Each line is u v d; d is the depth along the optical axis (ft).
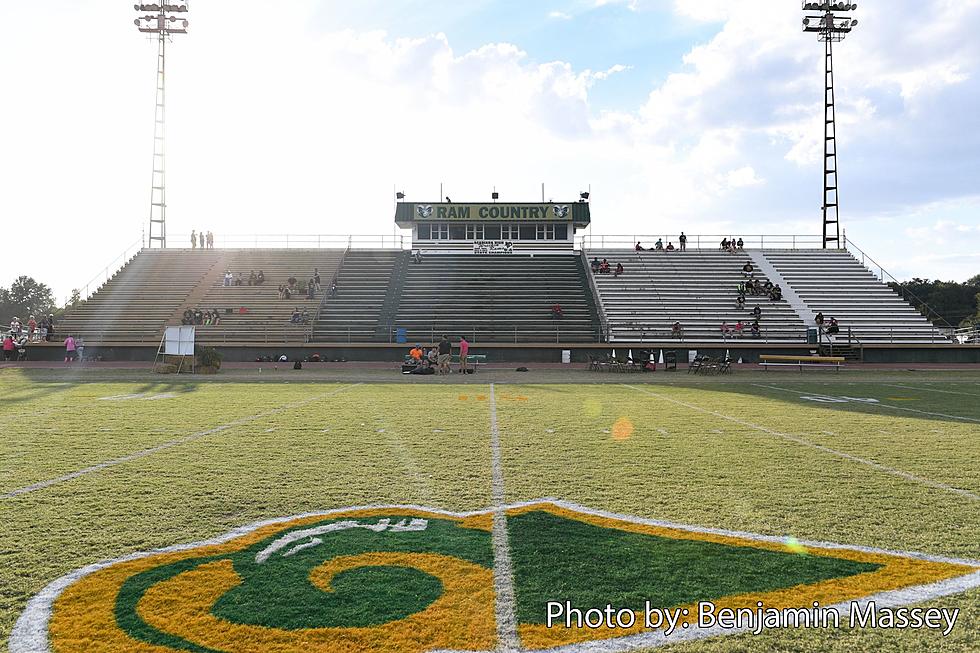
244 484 23.16
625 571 15.08
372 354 114.32
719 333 123.34
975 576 14.82
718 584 14.38
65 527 18.11
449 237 160.04
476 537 17.40
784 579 14.65
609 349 115.24
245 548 16.48
